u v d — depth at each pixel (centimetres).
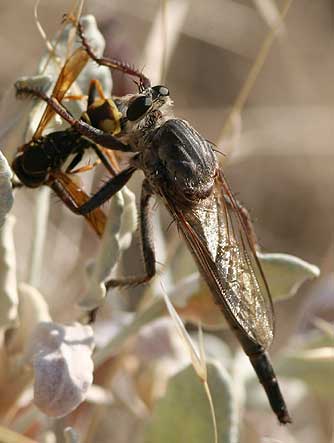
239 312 20
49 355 19
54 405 19
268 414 24
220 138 23
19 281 22
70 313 24
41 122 20
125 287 21
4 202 19
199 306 21
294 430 25
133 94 21
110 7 24
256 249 21
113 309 23
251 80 22
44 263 24
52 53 20
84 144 20
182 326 20
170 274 22
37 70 20
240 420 22
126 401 22
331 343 22
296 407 25
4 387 20
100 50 20
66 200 20
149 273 21
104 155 20
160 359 22
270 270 20
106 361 22
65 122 20
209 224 21
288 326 26
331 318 23
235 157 26
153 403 22
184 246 23
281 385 24
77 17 20
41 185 20
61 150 20
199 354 21
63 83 20
